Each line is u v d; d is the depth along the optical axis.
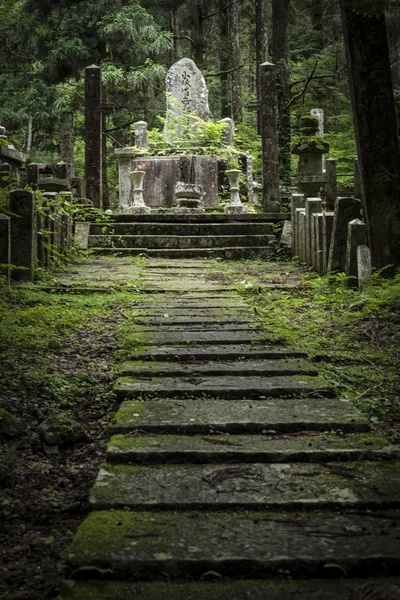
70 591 2.32
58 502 3.20
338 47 22.84
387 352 5.59
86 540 2.60
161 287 8.16
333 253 8.37
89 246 11.74
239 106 26.45
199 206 14.02
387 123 8.04
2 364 4.94
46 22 23.70
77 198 13.44
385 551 2.50
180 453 3.46
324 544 2.56
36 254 8.41
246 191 16.69
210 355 5.29
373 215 8.16
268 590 2.33
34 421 4.16
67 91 24.62
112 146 27.48
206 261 10.93
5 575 2.53
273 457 3.46
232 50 26.06
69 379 4.92
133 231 12.07
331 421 3.90
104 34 22.62
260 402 4.31
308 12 20.66
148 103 25.64
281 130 19.86
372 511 2.88
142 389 4.49
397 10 9.98
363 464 3.40
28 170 13.72
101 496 3.00
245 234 12.19
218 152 16.50
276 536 2.64
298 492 3.03
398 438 3.85
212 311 6.90
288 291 8.07
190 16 24.61
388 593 2.29
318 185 14.84
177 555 2.47
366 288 7.53
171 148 16.78
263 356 5.32
